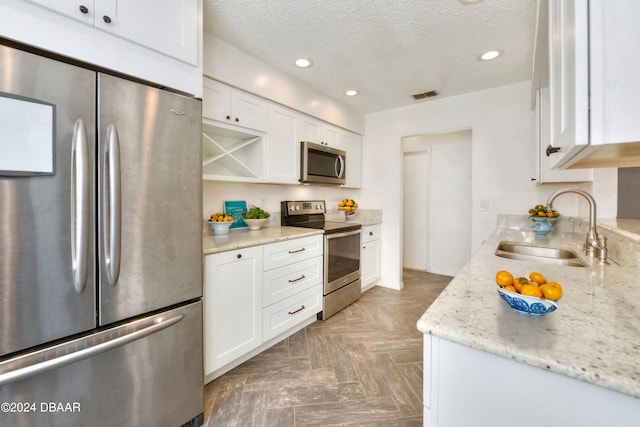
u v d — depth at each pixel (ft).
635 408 1.69
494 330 2.25
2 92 2.84
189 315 4.62
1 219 2.90
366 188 12.27
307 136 9.25
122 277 3.79
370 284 11.44
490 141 9.36
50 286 3.22
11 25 2.99
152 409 4.17
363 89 9.45
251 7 5.38
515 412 2.05
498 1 5.13
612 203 6.56
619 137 1.58
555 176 6.57
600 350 1.95
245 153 8.19
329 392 5.52
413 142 14.67
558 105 2.44
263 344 6.98
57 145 3.20
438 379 2.36
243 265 6.15
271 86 7.77
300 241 7.69
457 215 13.60
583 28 1.63
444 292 3.18
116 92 3.66
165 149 4.20
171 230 4.32
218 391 5.54
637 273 3.77
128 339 3.76
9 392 3.03
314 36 6.34
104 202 3.58
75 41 3.41
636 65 1.53
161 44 4.24
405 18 5.68
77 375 3.46
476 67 7.78
